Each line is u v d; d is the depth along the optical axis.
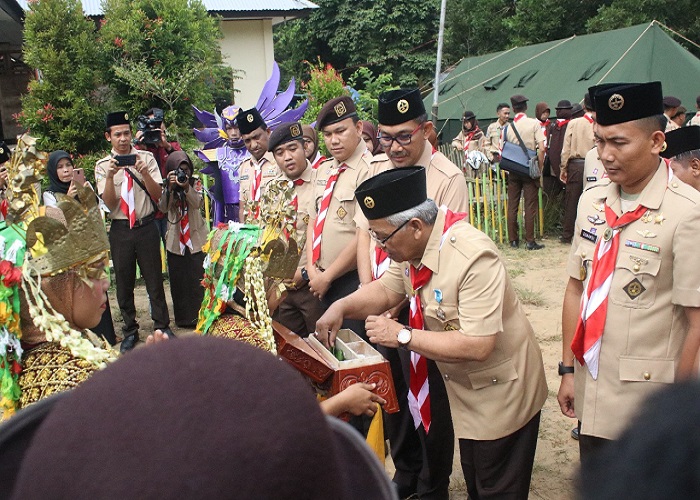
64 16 9.34
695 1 17.55
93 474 0.66
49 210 1.96
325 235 4.21
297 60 24.59
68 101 9.17
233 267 2.50
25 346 1.83
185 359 0.73
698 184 3.61
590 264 2.67
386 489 0.99
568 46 13.07
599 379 2.52
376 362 2.77
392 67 22.42
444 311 2.65
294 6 14.55
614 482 0.63
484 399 2.72
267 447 0.69
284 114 8.54
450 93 15.34
